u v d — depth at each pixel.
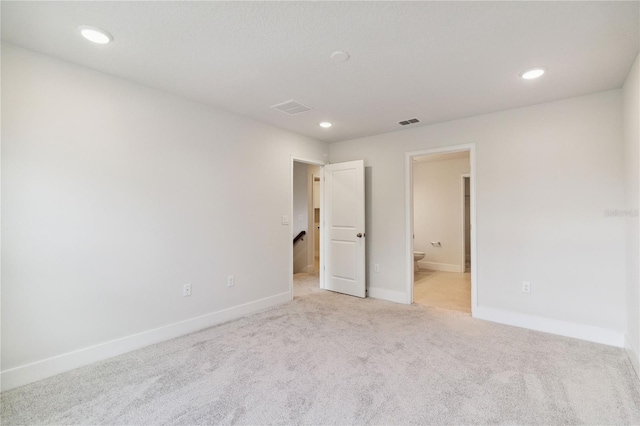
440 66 2.36
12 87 2.10
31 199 2.17
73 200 2.35
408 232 4.05
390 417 1.76
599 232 2.81
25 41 2.05
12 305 2.09
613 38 1.98
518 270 3.22
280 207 4.05
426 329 3.10
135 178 2.69
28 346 2.15
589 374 2.22
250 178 3.67
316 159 4.63
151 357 2.51
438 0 1.63
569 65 2.33
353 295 4.43
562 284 2.98
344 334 2.97
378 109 3.30
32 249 2.17
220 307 3.34
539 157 3.11
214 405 1.88
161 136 2.87
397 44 2.06
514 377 2.18
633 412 1.79
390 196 4.22
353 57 2.24
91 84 2.44
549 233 3.05
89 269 2.43
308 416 1.77
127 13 1.75
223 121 3.37
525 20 1.80
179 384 2.11
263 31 1.93
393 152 4.19
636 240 2.32
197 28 1.90
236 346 2.71
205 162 3.21
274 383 2.11
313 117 3.59
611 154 2.77
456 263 6.27
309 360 2.44
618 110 2.74
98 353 2.46
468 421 1.73
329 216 4.75
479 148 3.47
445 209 6.38
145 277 2.75
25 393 2.01
